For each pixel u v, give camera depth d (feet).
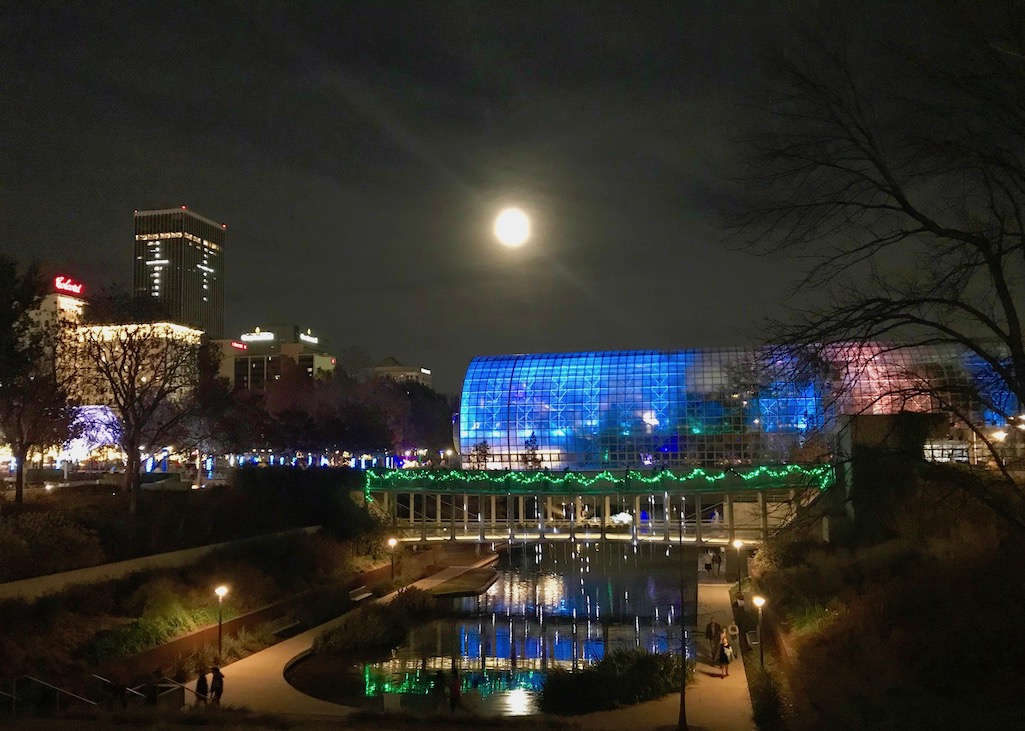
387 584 173.06
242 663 110.42
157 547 135.13
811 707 72.13
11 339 110.52
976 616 69.21
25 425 158.51
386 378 507.30
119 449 228.63
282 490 186.19
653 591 175.63
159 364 172.24
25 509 140.46
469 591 172.55
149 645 102.94
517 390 334.85
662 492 193.47
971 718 52.37
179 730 64.54
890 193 43.14
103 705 79.61
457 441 347.36
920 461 51.06
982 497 46.91
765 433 289.94
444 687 100.89
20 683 81.05
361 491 205.36
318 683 103.91
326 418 273.33
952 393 48.44
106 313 165.17
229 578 133.28
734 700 91.04
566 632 136.46
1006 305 42.78
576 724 77.41
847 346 46.16
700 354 326.44
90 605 104.68
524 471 207.10
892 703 59.62
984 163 40.81
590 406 323.37
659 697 92.89
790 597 112.78
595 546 263.49
